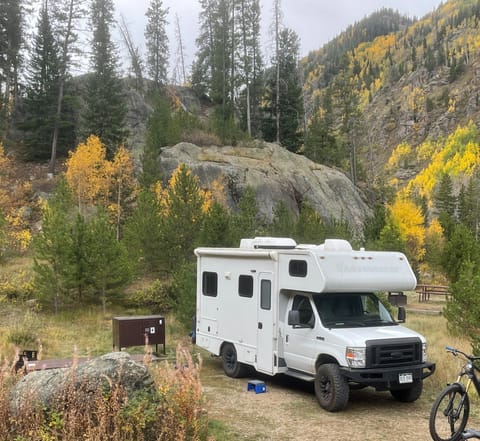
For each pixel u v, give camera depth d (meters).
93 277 20.69
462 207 92.56
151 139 42.53
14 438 5.79
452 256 27.61
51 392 6.19
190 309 17.39
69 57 52.47
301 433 8.26
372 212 51.34
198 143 48.28
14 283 23.27
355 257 10.62
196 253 13.97
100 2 54.75
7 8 54.47
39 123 48.38
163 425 6.07
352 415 9.34
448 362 12.66
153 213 26.16
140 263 25.34
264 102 67.44
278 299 11.12
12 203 37.88
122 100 50.69
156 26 78.19
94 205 36.44
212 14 75.81
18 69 56.66
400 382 9.51
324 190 48.53
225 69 70.12
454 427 7.82
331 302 10.63
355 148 77.25
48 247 20.61
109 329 18.36
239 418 9.05
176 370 6.98
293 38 67.19
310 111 92.75
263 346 11.41
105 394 6.07
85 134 48.09
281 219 29.62
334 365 9.65
